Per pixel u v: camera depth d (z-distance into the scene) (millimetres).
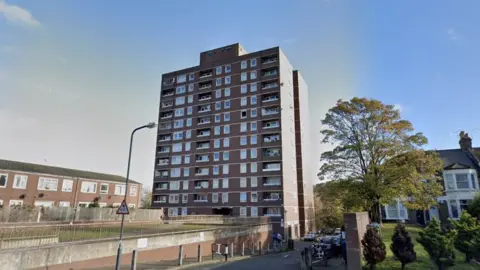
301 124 65562
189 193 60219
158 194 63500
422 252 16125
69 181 47594
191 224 35250
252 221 40719
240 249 29312
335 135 34844
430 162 28453
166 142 66562
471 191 35000
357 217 13172
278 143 54594
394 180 29156
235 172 56594
